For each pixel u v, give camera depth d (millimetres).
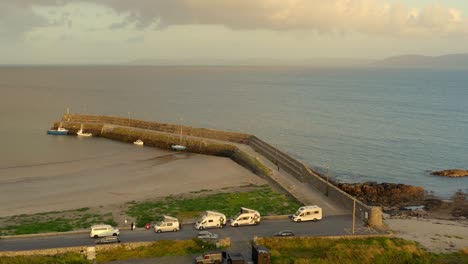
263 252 42750
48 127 155875
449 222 65062
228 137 119188
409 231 57469
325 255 45938
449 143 135875
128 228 53875
